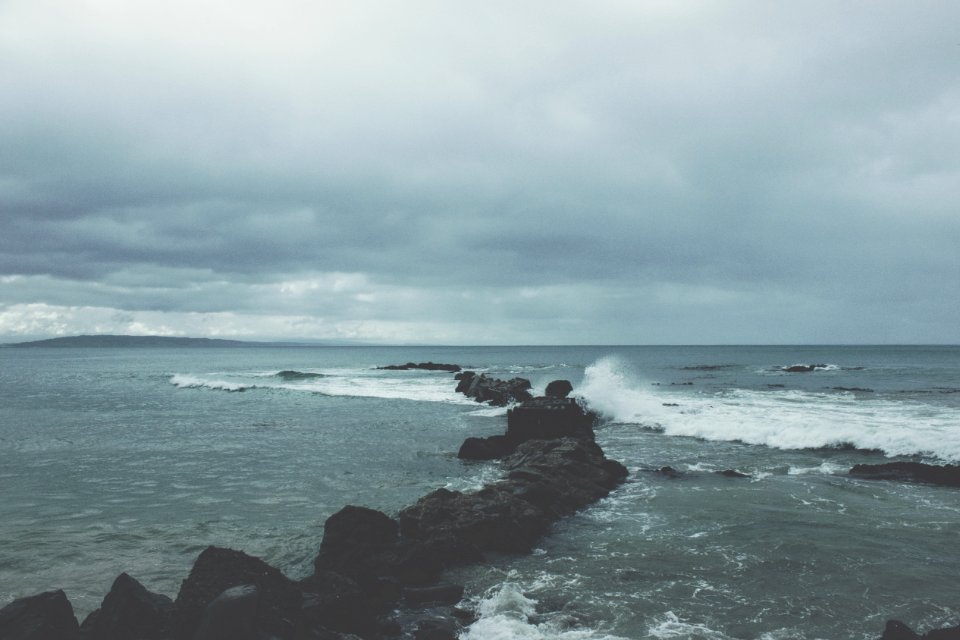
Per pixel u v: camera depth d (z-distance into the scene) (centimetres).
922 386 5422
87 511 1636
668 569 1205
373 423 3344
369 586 1098
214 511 1636
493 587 1133
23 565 1246
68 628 816
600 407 3394
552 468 1836
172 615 863
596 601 1058
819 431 2489
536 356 16425
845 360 11531
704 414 3228
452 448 2572
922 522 1475
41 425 3284
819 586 1112
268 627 828
